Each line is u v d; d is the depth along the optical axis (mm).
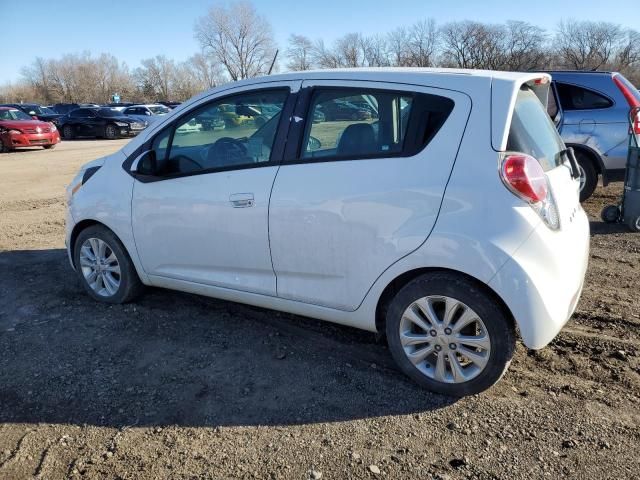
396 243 2990
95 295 4461
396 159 3020
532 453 2639
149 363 3512
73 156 17266
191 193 3717
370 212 3053
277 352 3631
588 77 6770
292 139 3352
